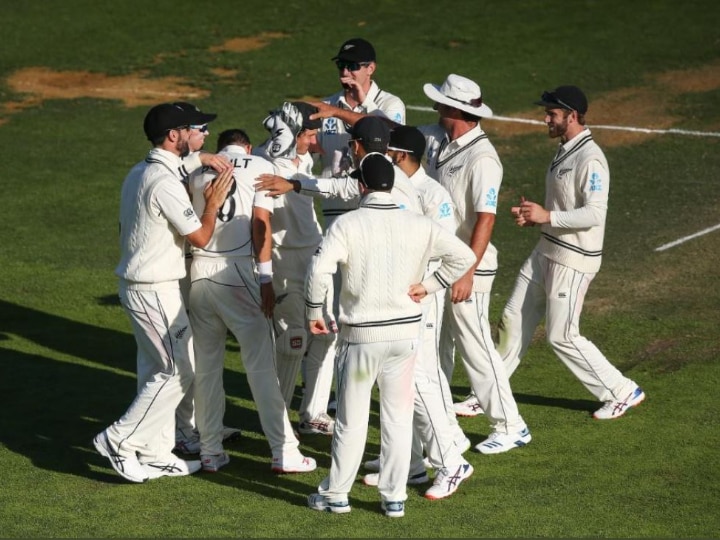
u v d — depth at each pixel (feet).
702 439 87.20
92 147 189.78
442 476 77.97
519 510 74.84
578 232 91.35
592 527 71.82
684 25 246.68
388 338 71.56
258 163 83.51
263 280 81.35
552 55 234.79
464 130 85.97
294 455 82.38
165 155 78.69
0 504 75.31
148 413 78.79
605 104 206.18
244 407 98.53
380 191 71.97
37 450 85.87
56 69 233.76
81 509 74.79
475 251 83.05
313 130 87.40
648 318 118.62
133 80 228.22
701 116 197.26
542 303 95.45
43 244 148.15
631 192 164.96
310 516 74.08
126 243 79.36
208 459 82.33
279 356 89.76
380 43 246.06
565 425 91.81
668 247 141.79
